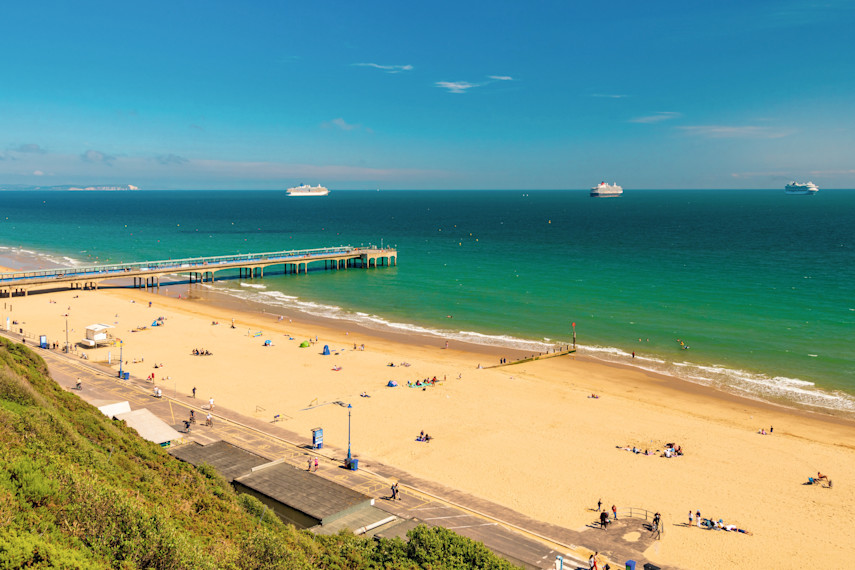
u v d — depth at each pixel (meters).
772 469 48.72
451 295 121.38
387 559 30.09
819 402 64.12
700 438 54.69
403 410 60.41
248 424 55.47
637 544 38.06
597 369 75.50
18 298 109.19
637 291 121.50
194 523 28.86
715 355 80.44
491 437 54.25
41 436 30.72
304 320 101.81
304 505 39.16
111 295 116.88
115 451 36.12
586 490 45.06
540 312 105.69
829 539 38.94
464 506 42.03
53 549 20.47
